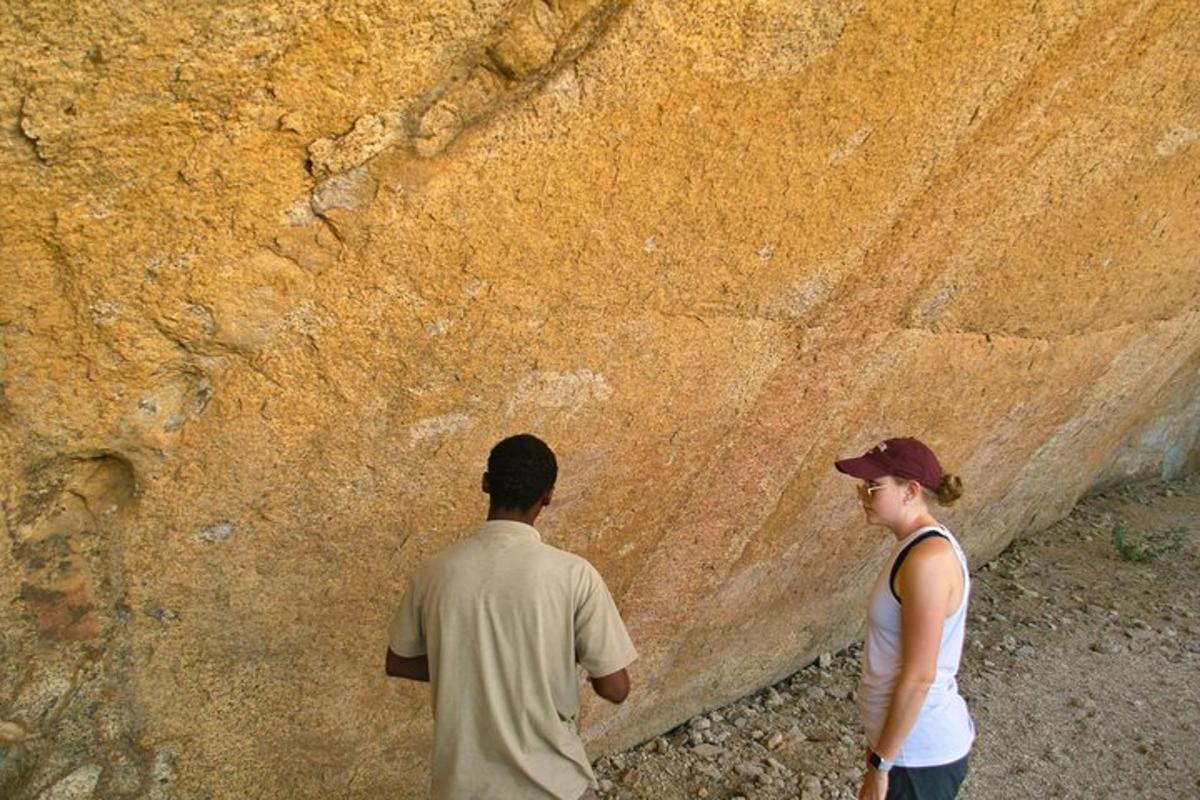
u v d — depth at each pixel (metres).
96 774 2.01
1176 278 3.97
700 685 3.88
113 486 1.80
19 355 1.51
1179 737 4.09
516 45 1.56
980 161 2.40
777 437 3.00
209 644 2.07
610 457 2.54
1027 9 1.99
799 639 4.31
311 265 1.65
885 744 2.15
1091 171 2.75
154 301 1.56
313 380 1.81
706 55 1.71
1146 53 2.36
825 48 1.83
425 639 1.94
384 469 2.05
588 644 1.88
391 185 1.61
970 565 5.71
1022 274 3.11
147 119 1.36
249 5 1.32
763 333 2.54
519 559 1.84
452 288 1.82
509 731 1.81
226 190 1.49
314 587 2.15
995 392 3.80
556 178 1.77
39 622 1.81
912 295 2.84
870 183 2.24
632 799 3.43
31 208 1.37
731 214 2.08
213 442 1.79
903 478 2.27
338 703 2.43
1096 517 6.85
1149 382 5.37
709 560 3.30
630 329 2.21
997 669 4.57
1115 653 4.80
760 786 3.56
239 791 2.32
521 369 2.08
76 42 1.25
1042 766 3.83
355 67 1.46
